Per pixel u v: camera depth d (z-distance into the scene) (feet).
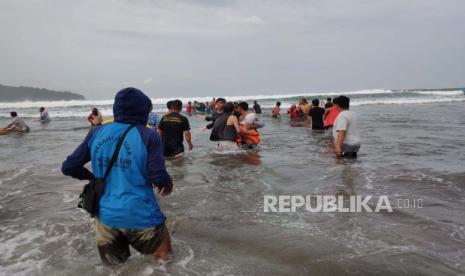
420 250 10.75
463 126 46.75
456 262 9.99
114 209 8.52
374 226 12.80
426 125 48.78
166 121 27.61
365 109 88.84
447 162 24.25
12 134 49.16
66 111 115.55
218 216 14.03
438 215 13.93
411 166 22.89
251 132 32.14
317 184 18.65
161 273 9.31
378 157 26.43
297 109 64.90
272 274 9.43
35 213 14.97
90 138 9.11
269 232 12.30
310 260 10.15
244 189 17.94
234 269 9.68
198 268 9.70
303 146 33.06
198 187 18.42
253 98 186.60
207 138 41.34
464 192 17.01
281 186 18.40
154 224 8.95
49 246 11.47
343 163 24.16
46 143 39.09
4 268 9.96
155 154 8.66
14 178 21.71
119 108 9.04
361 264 9.88
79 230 12.85
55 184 20.10
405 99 137.39
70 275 9.45
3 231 12.92
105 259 9.23
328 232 12.26
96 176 8.93
